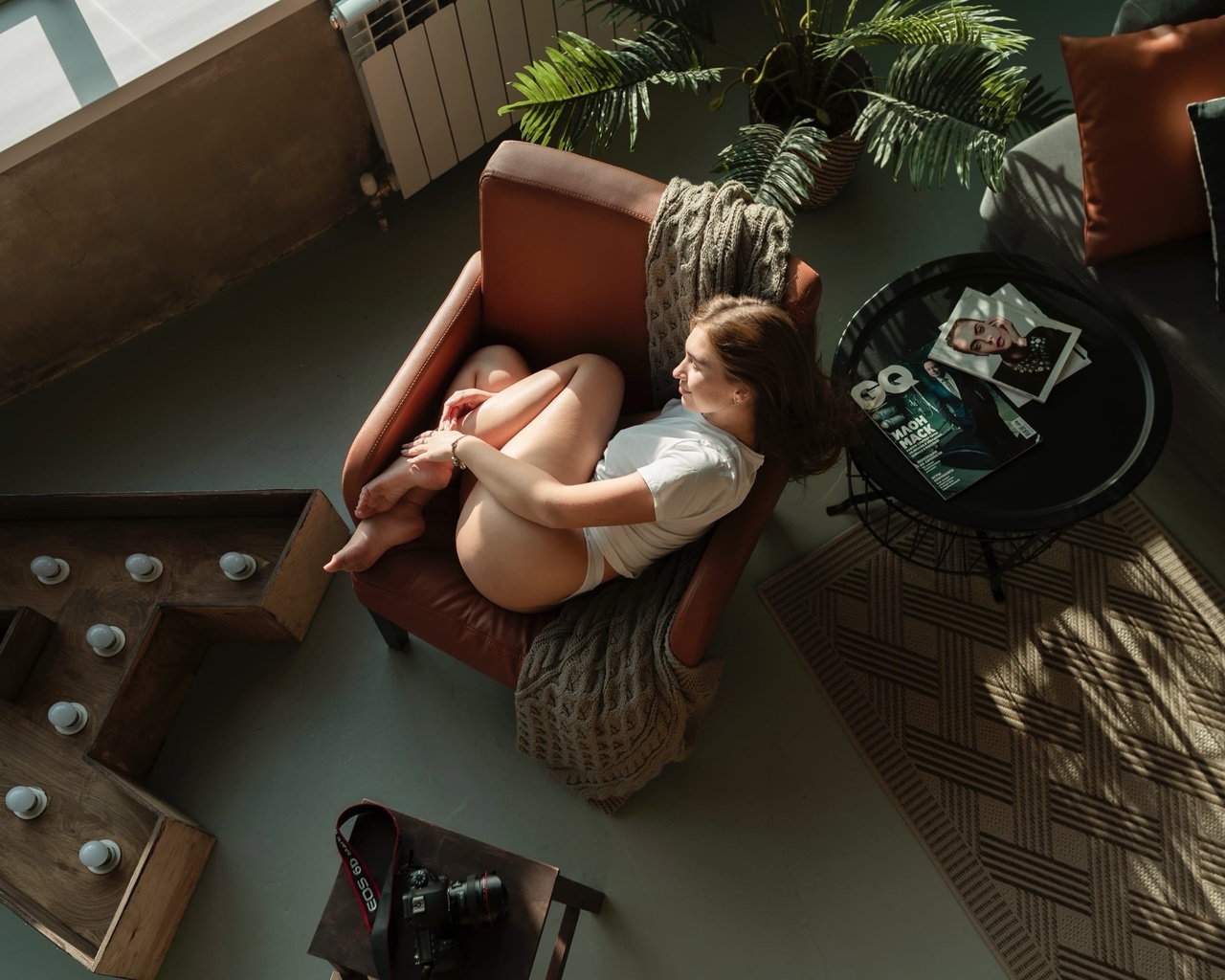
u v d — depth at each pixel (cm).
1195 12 192
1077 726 197
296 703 206
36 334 229
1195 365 188
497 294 175
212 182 226
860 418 163
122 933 174
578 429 164
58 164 201
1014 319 177
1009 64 264
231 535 206
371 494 164
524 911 145
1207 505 214
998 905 184
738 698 203
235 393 238
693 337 143
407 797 197
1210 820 188
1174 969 178
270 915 189
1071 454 167
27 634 192
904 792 193
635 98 191
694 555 163
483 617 167
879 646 205
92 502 200
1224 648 202
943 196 250
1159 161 189
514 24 230
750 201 158
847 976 180
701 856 190
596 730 161
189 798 198
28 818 185
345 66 225
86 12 197
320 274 251
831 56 207
